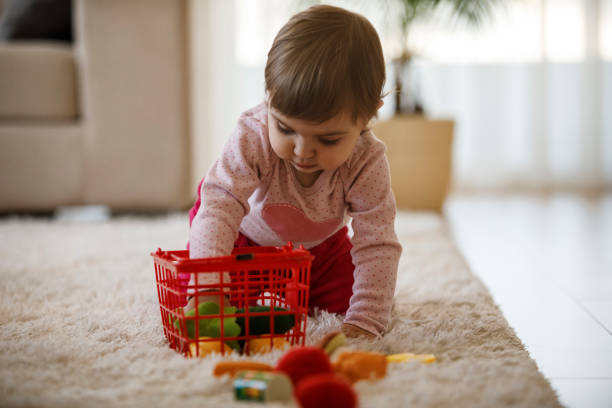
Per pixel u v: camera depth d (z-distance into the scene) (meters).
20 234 1.88
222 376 0.74
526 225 2.29
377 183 1.01
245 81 3.06
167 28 2.19
